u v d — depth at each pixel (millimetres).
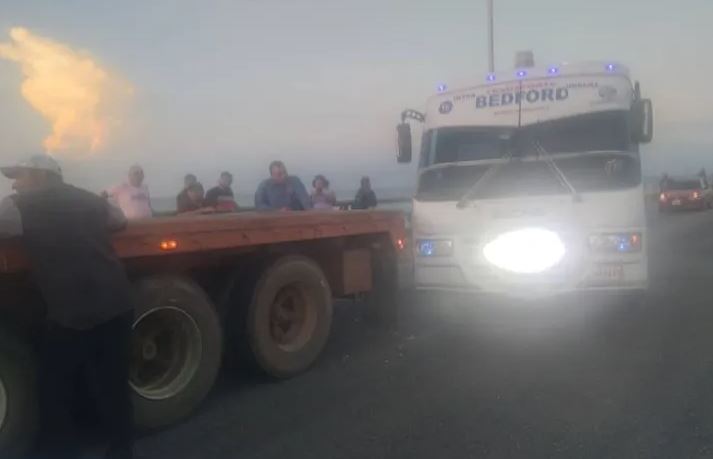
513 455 4961
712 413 5633
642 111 8016
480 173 8422
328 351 7949
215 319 6148
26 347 4949
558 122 8359
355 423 5672
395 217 8477
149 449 5289
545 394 6223
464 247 8281
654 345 7750
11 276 4969
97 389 4777
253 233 6410
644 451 4961
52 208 4504
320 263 7801
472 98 8805
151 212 10508
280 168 11188
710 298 10398
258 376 6867
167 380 5801
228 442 5375
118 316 4648
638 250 7855
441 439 5285
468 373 6922
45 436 5309
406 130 9383
